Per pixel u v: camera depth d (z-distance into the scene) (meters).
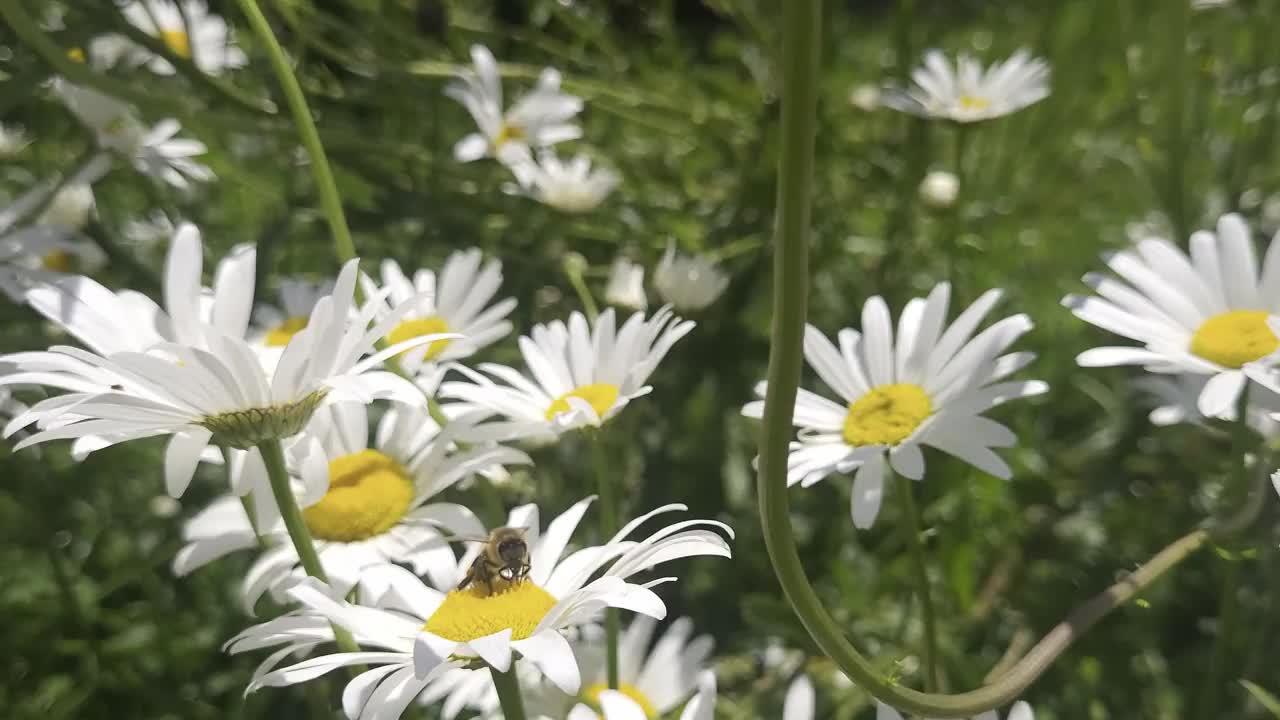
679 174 0.47
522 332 0.39
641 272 0.35
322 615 0.20
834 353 0.26
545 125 0.43
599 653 0.27
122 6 0.36
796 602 0.17
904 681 0.30
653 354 0.26
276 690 0.33
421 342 0.21
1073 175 0.50
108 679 0.34
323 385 0.20
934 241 0.44
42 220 0.35
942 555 0.33
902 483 0.25
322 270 0.43
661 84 0.47
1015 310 0.43
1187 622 0.31
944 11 0.58
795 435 0.26
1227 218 0.25
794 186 0.15
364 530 0.24
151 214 0.42
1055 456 0.38
